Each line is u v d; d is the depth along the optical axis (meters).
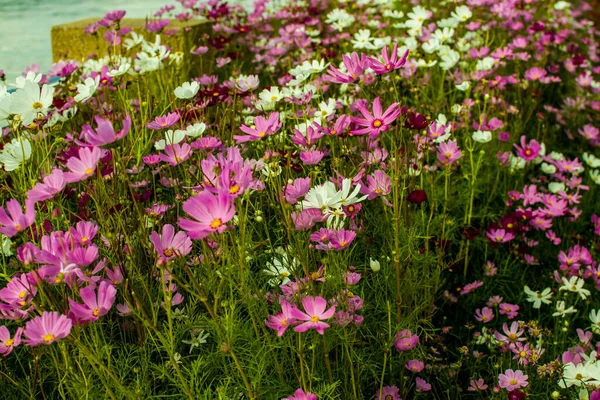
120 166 2.17
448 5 6.04
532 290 3.02
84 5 7.14
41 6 7.07
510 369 2.14
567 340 2.61
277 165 1.94
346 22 4.84
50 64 4.94
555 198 3.23
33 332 1.38
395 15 5.03
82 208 2.12
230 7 5.98
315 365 1.97
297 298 1.77
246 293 1.72
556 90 5.08
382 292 2.35
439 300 2.86
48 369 1.95
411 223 2.58
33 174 2.20
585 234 3.53
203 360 1.89
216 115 2.87
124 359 1.88
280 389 1.85
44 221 1.86
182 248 1.61
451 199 3.20
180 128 2.46
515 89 4.56
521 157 3.34
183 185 2.46
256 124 1.98
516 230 2.94
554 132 4.45
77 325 1.48
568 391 2.10
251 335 1.86
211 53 4.97
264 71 4.80
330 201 1.76
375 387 2.14
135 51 4.55
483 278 2.98
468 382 2.51
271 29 5.64
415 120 2.24
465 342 2.73
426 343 2.53
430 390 2.38
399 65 1.99
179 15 5.19
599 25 7.33
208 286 1.91
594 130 4.29
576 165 3.60
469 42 4.83
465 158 3.52
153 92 3.51
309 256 2.06
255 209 2.25
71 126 3.04
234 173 1.48
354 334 1.91
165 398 1.90
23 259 1.50
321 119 2.42
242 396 1.86
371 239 2.45
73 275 1.64
